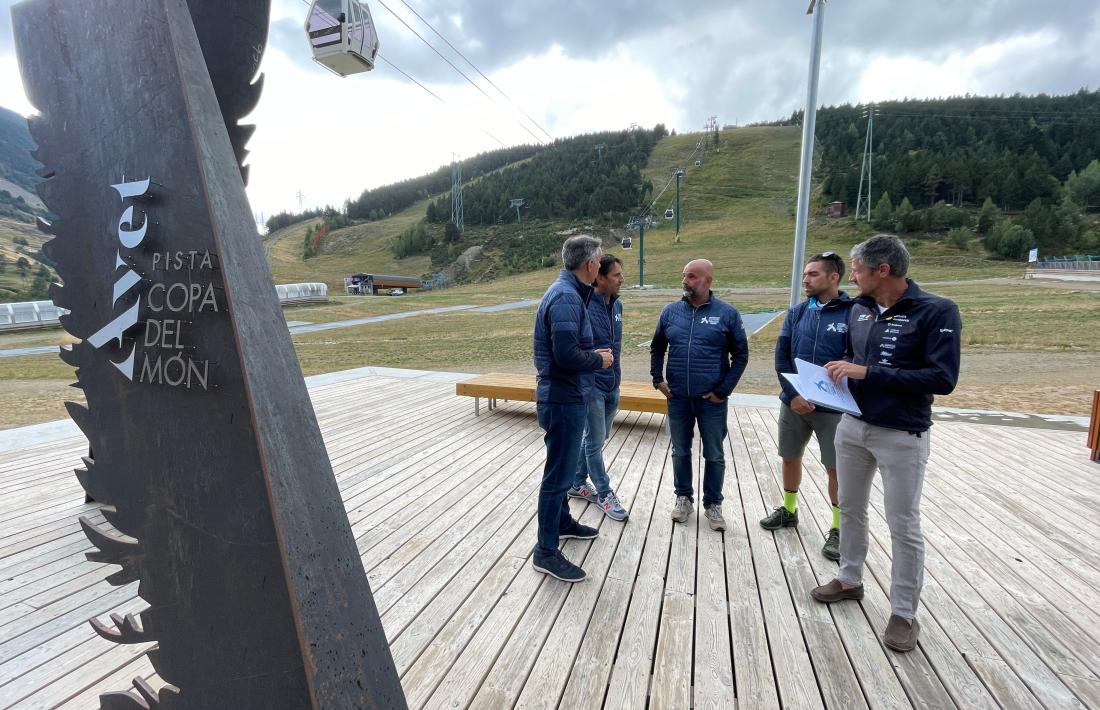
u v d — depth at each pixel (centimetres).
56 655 196
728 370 296
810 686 181
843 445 220
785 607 226
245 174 91
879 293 206
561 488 240
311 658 74
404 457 420
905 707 172
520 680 182
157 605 90
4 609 223
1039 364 916
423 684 179
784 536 291
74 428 500
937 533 297
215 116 78
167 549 87
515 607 224
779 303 2336
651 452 437
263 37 90
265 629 79
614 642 202
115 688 182
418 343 1582
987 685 182
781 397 292
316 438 83
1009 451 443
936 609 227
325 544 79
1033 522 310
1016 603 231
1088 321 1418
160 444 85
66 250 89
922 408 197
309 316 2483
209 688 86
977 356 1016
